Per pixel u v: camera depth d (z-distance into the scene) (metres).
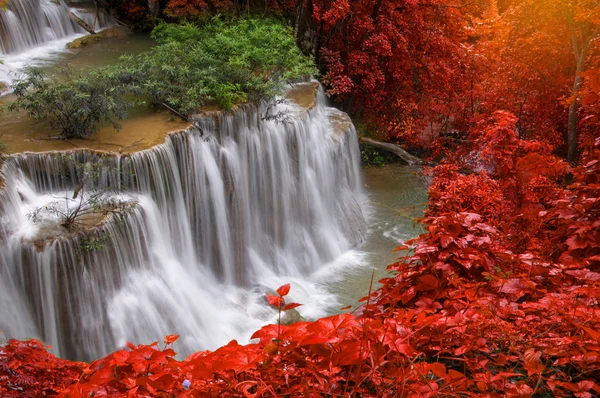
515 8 20.80
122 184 10.69
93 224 9.52
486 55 23.31
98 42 18.48
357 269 14.23
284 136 14.27
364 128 22.12
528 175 9.54
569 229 5.01
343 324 2.73
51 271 9.06
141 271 10.50
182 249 11.95
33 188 10.30
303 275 13.93
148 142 11.22
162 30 16.55
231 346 2.88
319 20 20.34
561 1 18.05
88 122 11.20
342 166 16.67
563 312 3.46
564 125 21.45
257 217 13.88
